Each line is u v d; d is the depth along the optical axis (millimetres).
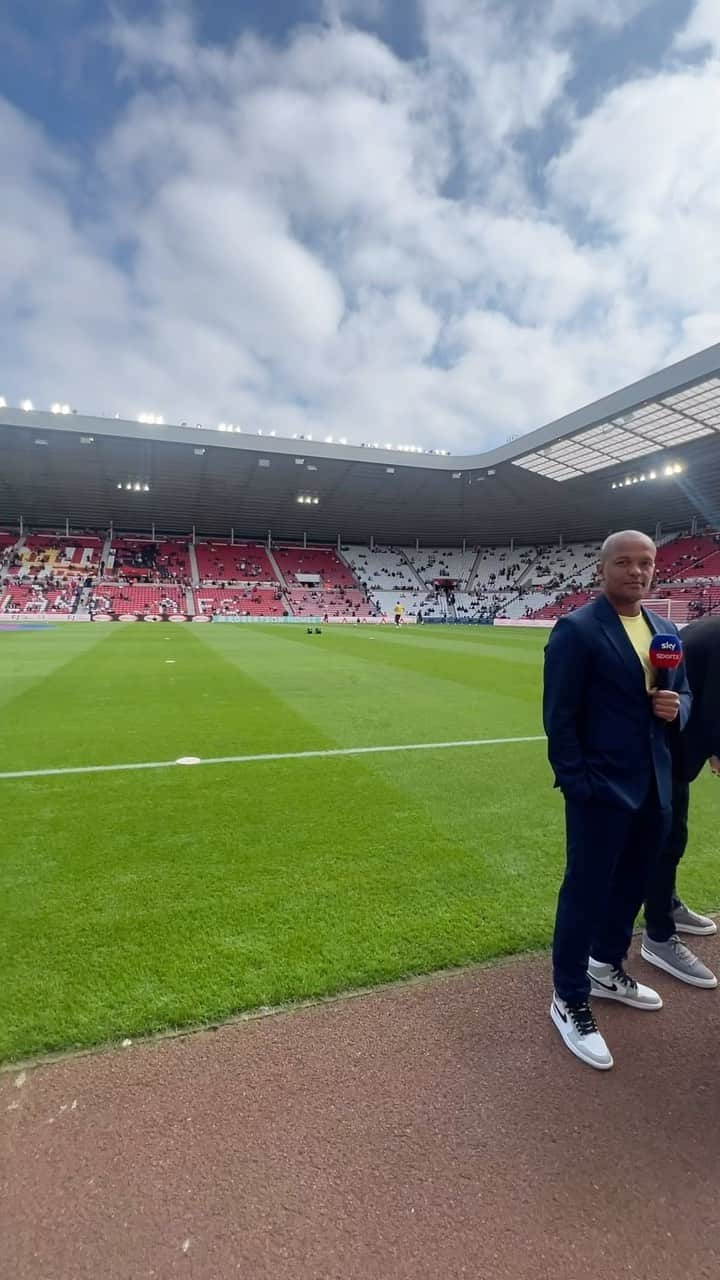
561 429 30109
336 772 5391
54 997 2293
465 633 29719
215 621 43156
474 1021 2236
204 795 4734
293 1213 1513
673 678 2230
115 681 10914
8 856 3594
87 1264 1383
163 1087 1890
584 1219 1520
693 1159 1700
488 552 60000
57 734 6750
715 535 45344
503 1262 1412
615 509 46531
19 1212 1501
